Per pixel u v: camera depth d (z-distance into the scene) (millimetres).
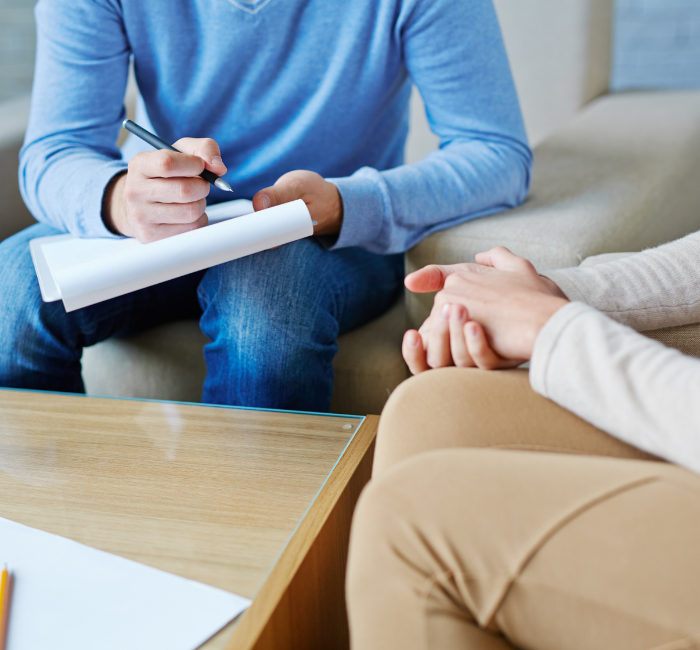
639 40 3121
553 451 463
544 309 502
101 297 677
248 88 1030
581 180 1178
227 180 1081
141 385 1140
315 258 958
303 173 872
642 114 1518
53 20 1037
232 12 971
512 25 1686
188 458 680
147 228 792
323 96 1027
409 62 1057
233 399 912
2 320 950
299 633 539
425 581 385
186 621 474
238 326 886
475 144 1047
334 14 991
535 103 1719
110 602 495
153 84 1074
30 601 499
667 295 584
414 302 1026
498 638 391
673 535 360
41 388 979
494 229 975
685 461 408
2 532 578
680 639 350
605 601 362
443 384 504
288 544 549
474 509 384
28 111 1602
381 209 918
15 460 689
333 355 953
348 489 626
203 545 557
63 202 930
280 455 675
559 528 373
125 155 1273
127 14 1006
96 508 609
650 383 428
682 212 1233
